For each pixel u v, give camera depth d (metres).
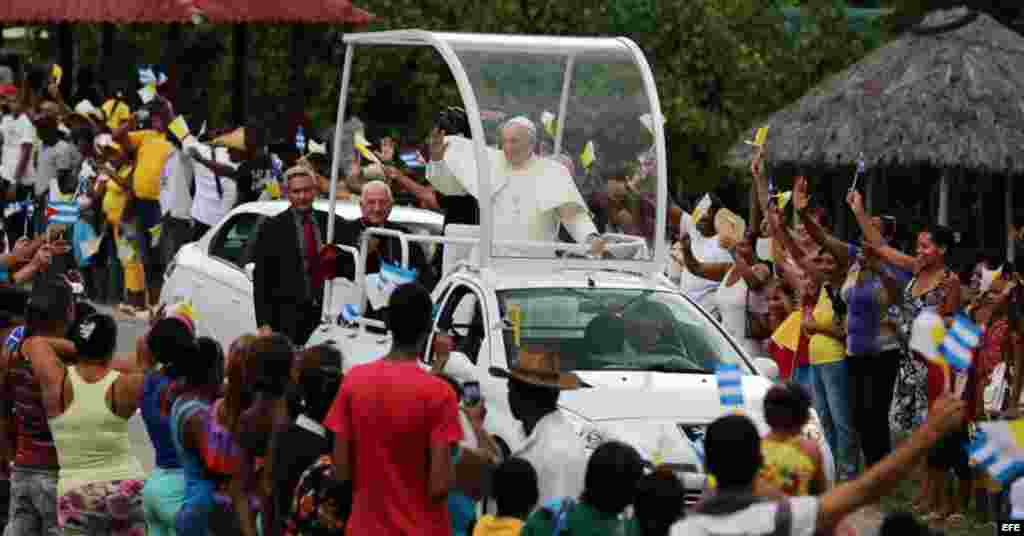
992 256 45.72
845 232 66.38
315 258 40.34
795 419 23.72
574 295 36.06
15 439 30.70
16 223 69.25
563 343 34.88
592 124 40.62
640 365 34.81
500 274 36.84
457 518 27.80
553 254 39.72
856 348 38.78
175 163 62.47
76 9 78.94
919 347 20.67
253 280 41.12
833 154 55.97
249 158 60.41
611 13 79.81
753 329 43.75
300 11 78.19
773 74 80.31
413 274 37.34
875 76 57.91
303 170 40.38
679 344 35.59
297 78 82.00
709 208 46.34
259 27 86.75
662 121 39.47
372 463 23.89
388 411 23.73
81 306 32.34
